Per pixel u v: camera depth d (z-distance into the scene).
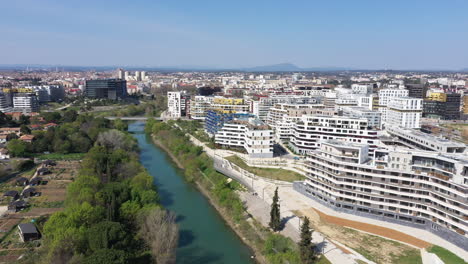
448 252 192.75
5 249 191.88
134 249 191.88
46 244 183.25
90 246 175.38
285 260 184.88
